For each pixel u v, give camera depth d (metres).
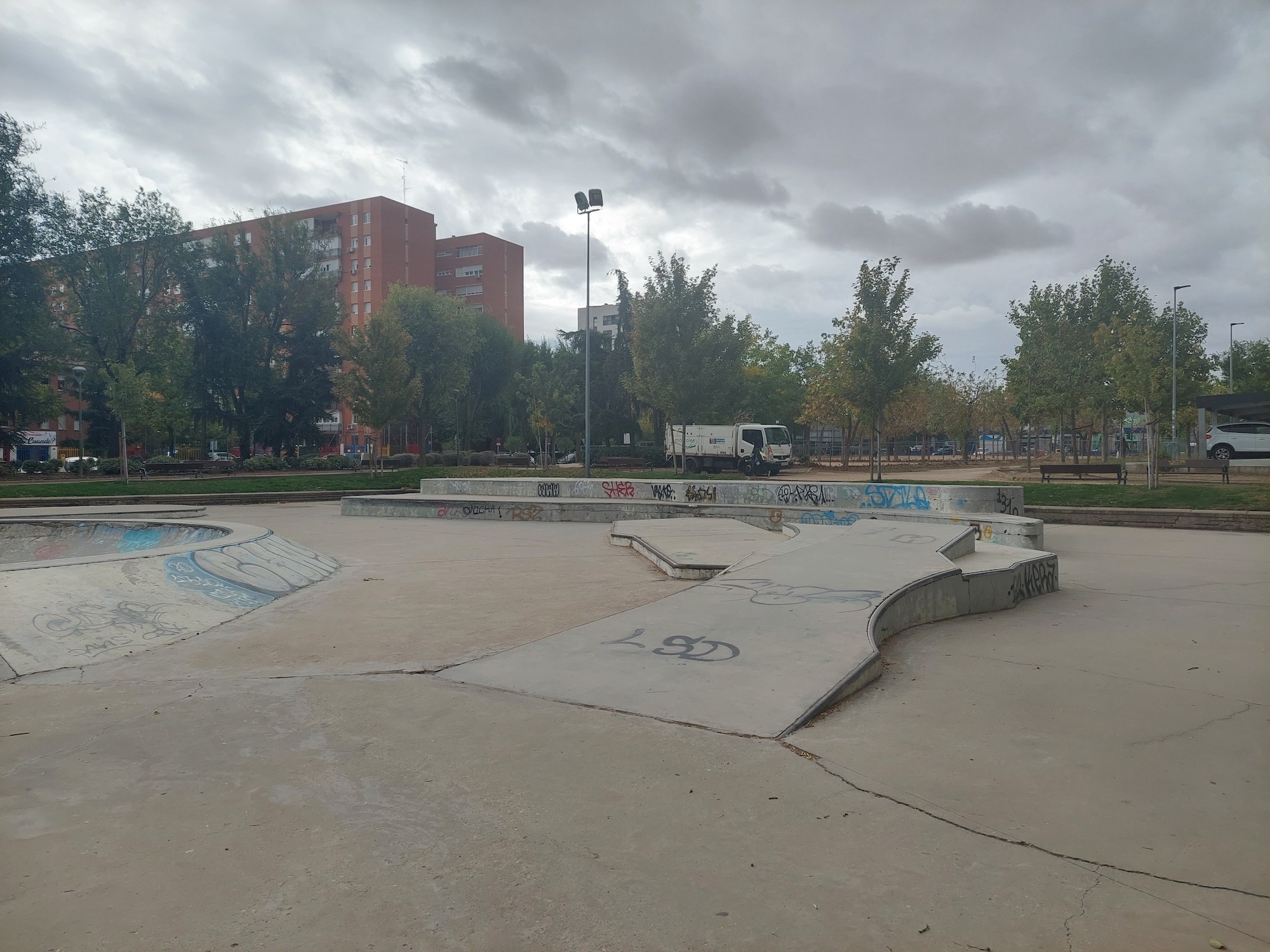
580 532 15.97
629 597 8.34
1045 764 3.92
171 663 5.78
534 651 5.78
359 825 3.19
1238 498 17.53
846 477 31.73
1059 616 7.85
